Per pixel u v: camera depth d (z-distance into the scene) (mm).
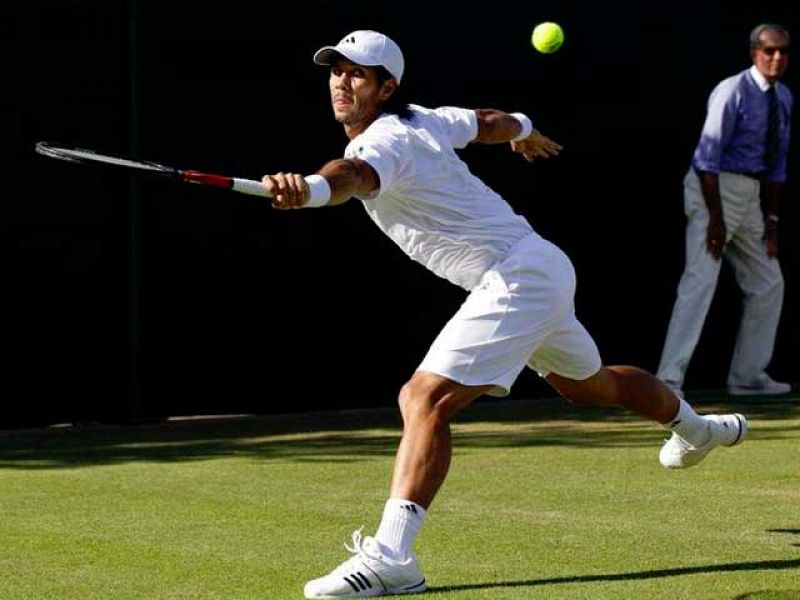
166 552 15711
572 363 15672
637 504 18422
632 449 23703
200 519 17656
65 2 27516
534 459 22609
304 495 19484
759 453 22938
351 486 20266
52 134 27562
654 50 32562
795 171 34031
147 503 18875
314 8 29453
